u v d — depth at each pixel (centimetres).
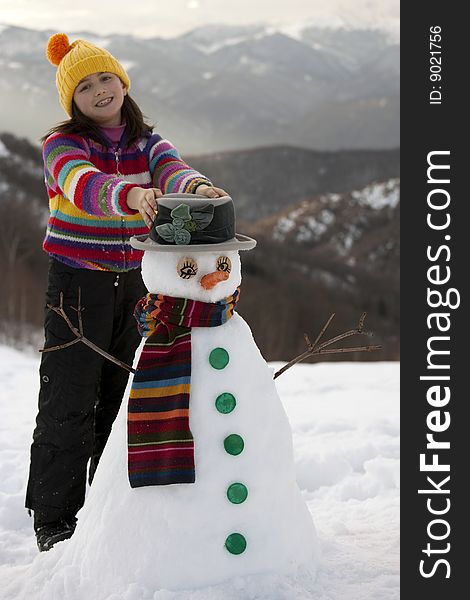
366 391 638
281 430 219
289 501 218
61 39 277
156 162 270
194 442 207
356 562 238
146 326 223
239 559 207
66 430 271
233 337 217
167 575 204
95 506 221
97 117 265
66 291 267
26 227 3444
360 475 384
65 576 216
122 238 265
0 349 935
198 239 213
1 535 312
